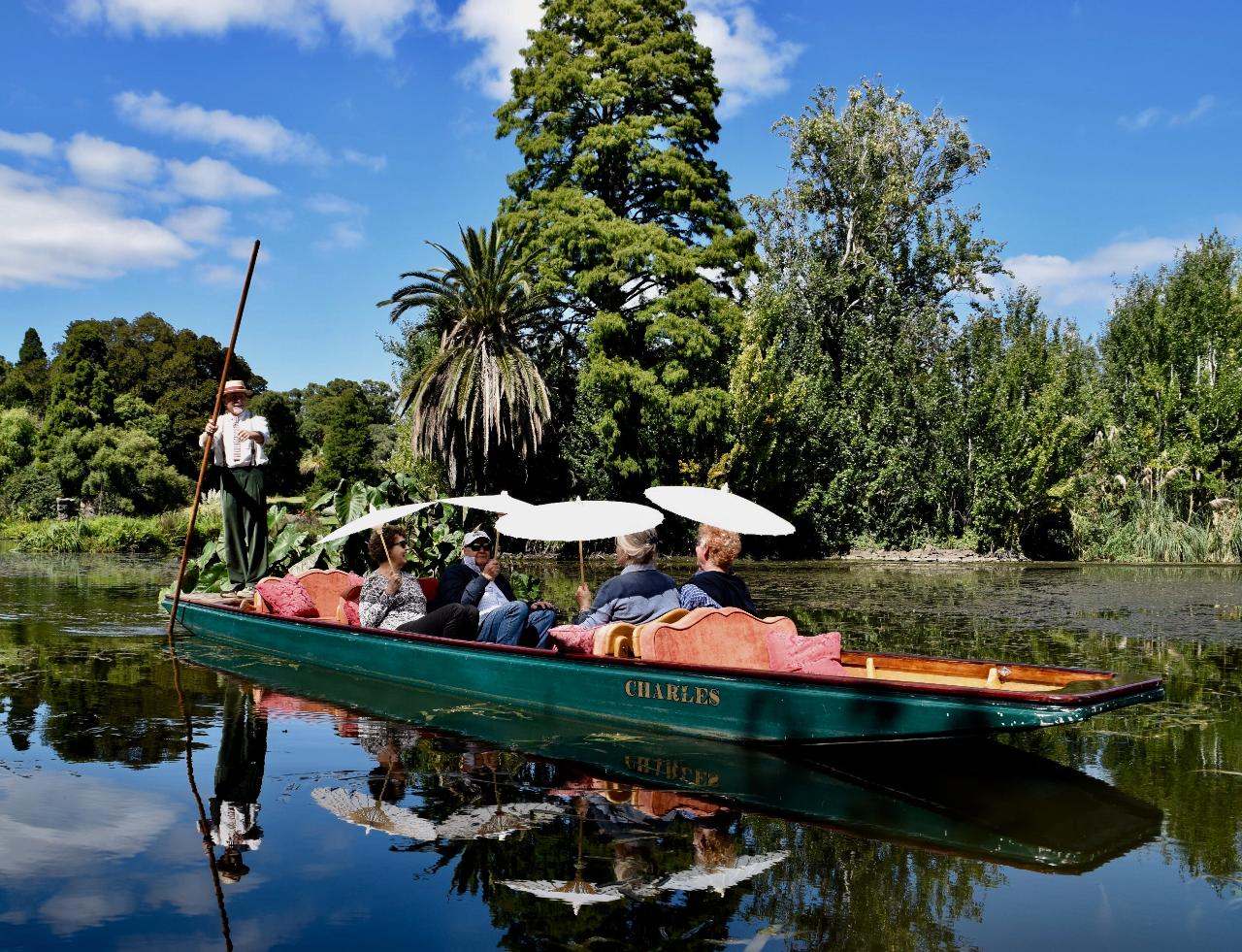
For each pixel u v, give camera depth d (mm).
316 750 5797
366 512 12758
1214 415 28250
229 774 5281
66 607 12633
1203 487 28250
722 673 5809
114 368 61250
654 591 6707
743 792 5047
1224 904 3650
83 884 3783
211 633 9852
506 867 3975
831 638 6023
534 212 30453
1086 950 3252
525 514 6793
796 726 5574
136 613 11945
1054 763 5625
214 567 11977
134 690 7527
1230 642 9938
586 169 30359
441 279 29391
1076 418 29438
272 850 4148
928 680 6320
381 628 7926
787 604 14367
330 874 3883
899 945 3289
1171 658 8953
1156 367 29734
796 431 30609
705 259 29562
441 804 4801
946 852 4184
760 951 3234
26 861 4008
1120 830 4488
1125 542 28016
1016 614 12742
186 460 59062
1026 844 4293
